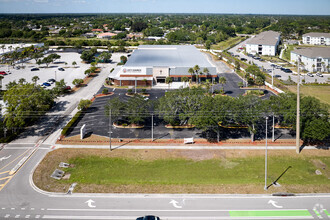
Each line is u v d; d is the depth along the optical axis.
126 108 60.28
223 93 91.12
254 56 165.12
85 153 52.81
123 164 49.31
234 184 43.19
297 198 39.81
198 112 55.16
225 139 58.59
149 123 67.12
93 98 86.81
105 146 55.59
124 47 182.88
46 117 70.75
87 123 67.06
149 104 62.25
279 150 53.75
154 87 100.00
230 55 164.62
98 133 61.47
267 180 44.41
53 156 51.41
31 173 46.00
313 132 50.62
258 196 40.19
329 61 120.69
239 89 96.50
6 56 139.25
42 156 51.50
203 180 44.34
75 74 119.00
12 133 60.31
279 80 106.94
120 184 43.19
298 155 51.88
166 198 39.75
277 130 62.78
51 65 136.88
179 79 106.06
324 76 114.50
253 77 110.19
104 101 83.75
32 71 123.06
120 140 57.81
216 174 46.16
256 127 64.19
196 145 55.97
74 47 181.38
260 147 55.00
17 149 54.16
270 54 169.00
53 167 48.16
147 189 41.84
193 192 41.09
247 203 38.62
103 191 41.25
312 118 52.50
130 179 44.59
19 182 43.53
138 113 60.75
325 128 50.28
